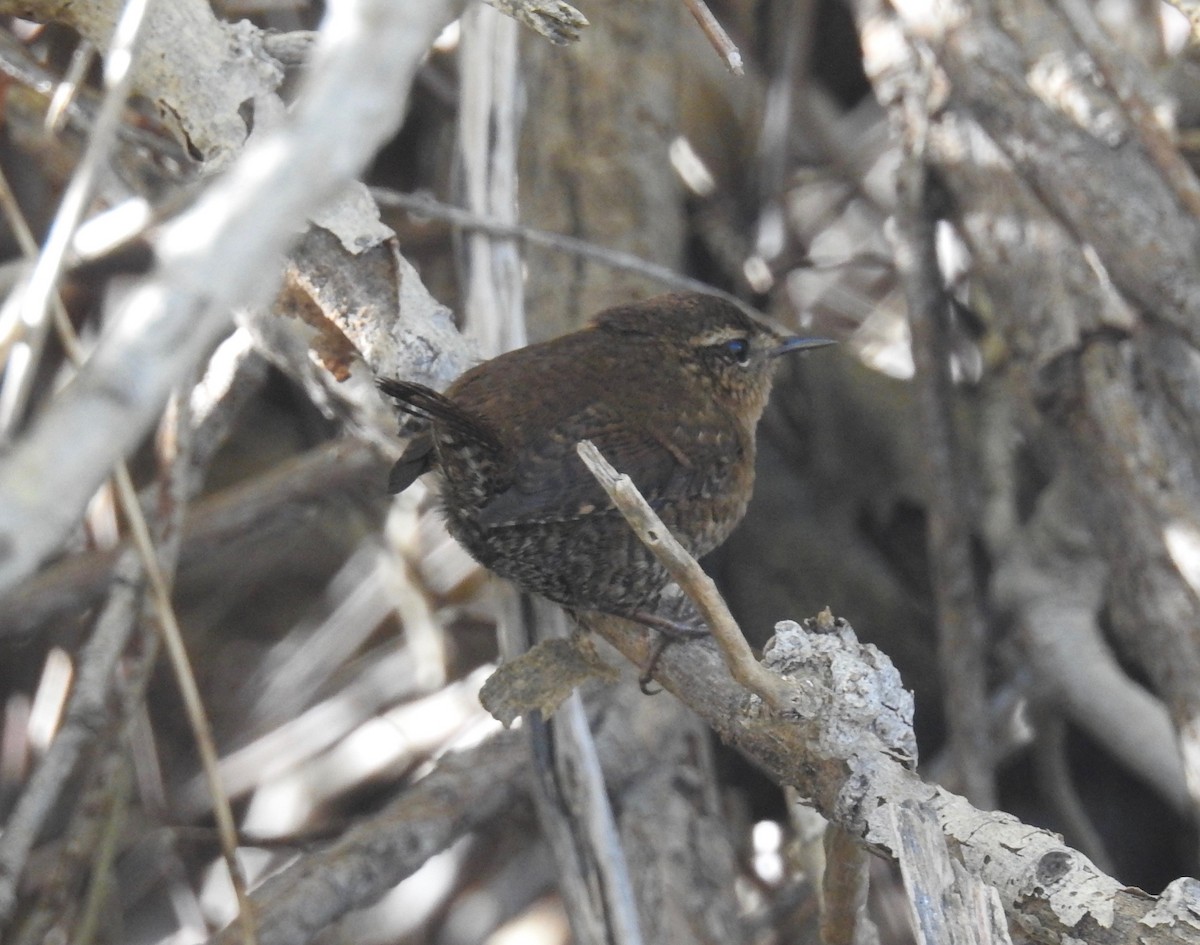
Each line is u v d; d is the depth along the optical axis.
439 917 11.84
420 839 9.61
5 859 8.84
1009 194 10.47
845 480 12.48
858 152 14.26
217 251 3.27
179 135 8.05
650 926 9.10
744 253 13.73
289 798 11.80
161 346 3.20
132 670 10.23
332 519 13.39
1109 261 9.54
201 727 6.95
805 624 6.50
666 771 9.95
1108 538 9.70
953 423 11.05
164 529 9.88
